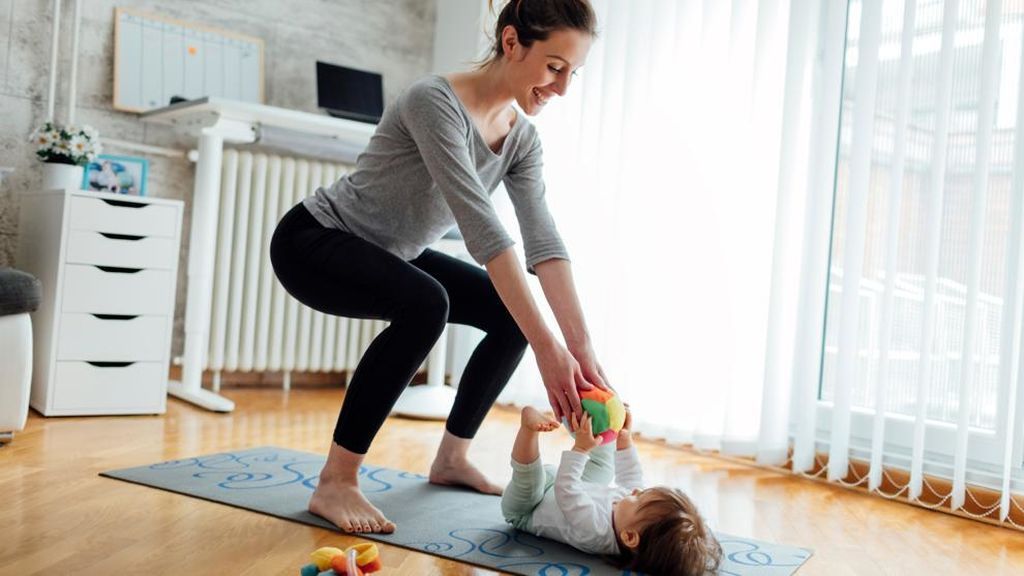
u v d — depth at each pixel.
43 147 3.14
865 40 2.71
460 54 4.13
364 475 2.30
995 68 2.44
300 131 3.44
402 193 1.88
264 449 2.54
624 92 3.33
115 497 1.95
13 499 1.88
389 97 4.18
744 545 1.98
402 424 3.23
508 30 1.76
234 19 3.74
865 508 2.47
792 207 2.86
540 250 1.96
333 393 3.82
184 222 3.65
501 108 1.89
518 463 1.82
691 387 3.12
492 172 1.95
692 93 3.17
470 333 3.92
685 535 1.64
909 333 2.63
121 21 3.46
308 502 1.98
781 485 2.69
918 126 2.63
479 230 1.70
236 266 3.59
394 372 1.83
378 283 1.82
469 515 1.99
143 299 3.01
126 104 3.45
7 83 3.23
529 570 1.65
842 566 1.89
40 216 3.04
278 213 3.67
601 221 3.42
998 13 2.43
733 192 3.01
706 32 3.11
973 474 2.47
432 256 2.11
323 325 3.83
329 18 3.98
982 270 2.48
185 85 3.58
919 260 2.62
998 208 2.46
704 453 3.10
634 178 3.31
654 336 3.24
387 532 1.82
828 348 2.91
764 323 2.96
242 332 3.65
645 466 2.84
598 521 1.72
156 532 1.72
